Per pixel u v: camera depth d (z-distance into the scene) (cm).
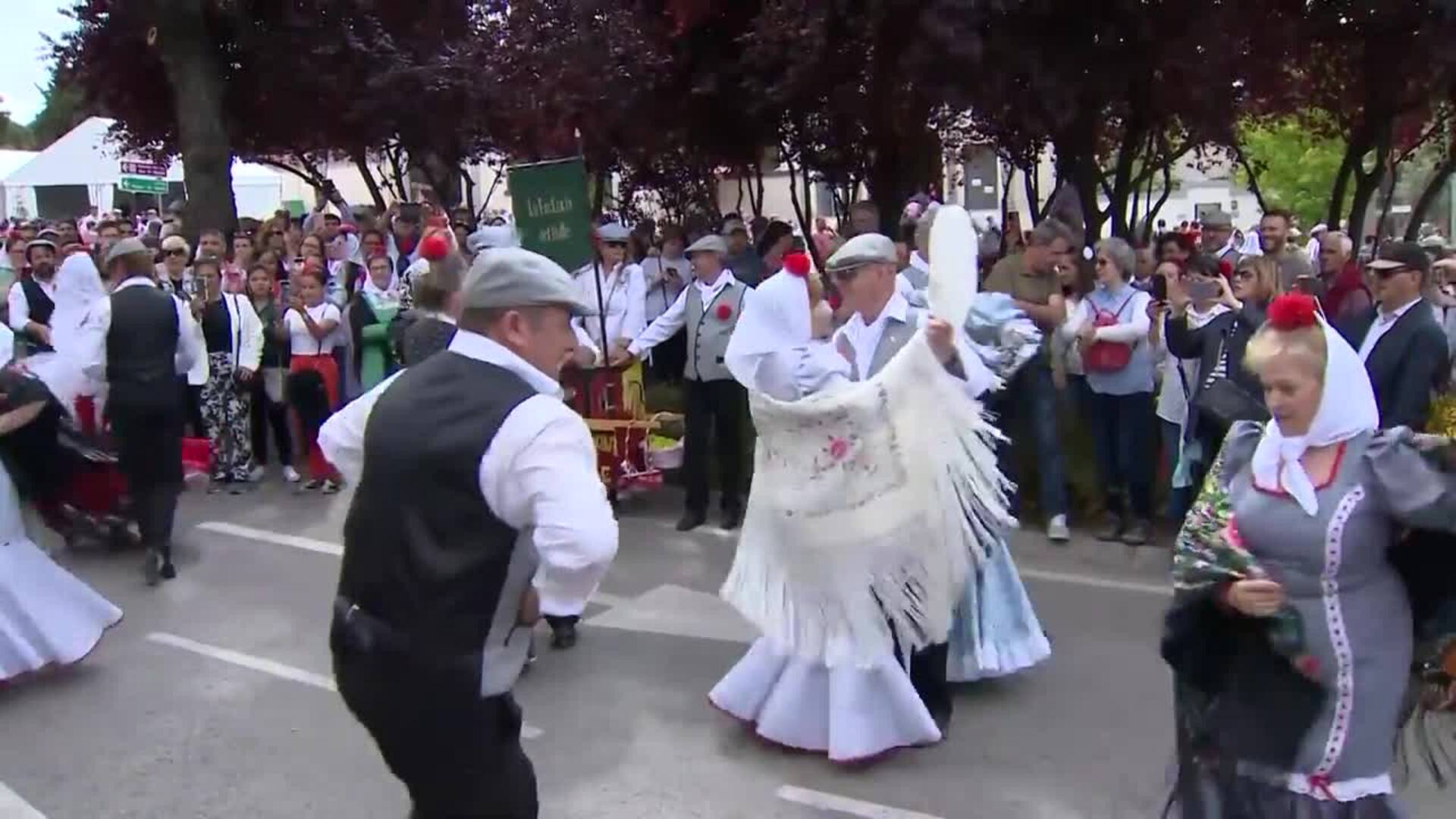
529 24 1113
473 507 269
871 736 446
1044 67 945
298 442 997
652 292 1152
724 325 777
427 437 271
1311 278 701
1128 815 412
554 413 271
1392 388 582
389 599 273
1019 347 501
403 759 282
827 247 999
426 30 1661
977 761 456
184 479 910
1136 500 744
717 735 486
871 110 1029
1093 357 737
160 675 564
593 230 923
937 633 452
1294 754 292
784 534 455
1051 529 750
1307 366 284
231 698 536
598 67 1056
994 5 869
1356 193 1399
